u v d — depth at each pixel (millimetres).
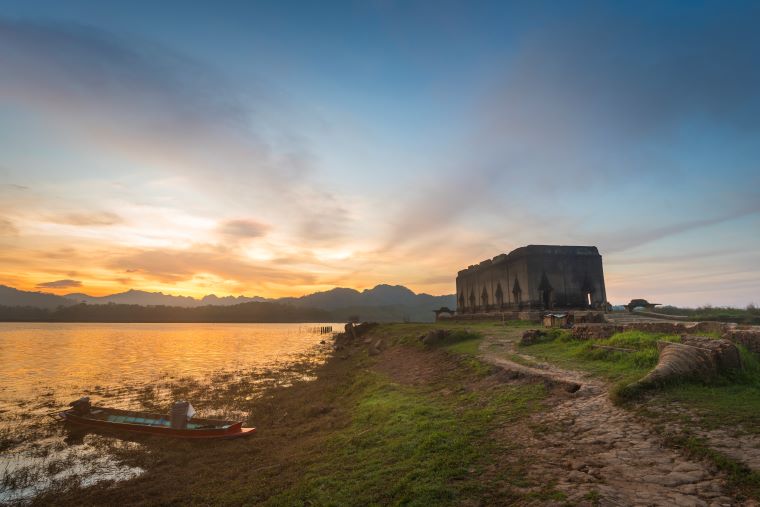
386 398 17703
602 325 19844
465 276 63625
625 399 10398
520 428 10227
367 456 10531
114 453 14969
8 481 12672
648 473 6820
